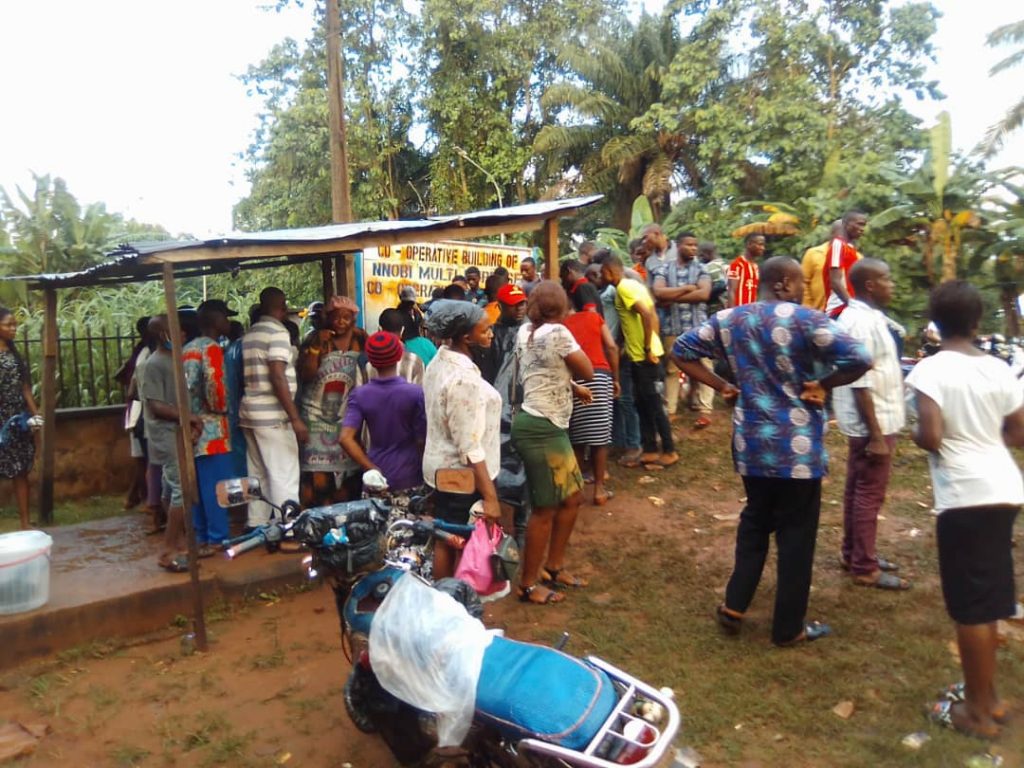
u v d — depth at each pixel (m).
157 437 5.25
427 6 20.62
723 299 8.98
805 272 8.37
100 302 11.02
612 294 7.49
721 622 4.43
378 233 5.10
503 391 5.84
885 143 16.64
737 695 3.85
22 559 4.43
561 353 4.62
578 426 6.34
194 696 4.04
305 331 9.84
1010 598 3.37
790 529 4.18
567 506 4.98
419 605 2.95
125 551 5.59
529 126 22.80
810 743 3.49
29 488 7.18
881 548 5.52
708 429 8.52
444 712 2.77
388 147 21.31
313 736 3.70
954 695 3.63
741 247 12.91
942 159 10.32
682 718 3.67
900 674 3.98
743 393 4.14
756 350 4.05
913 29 18.45
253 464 5.59
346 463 5.64
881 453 4.69
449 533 3.41
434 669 2.80
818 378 4.09
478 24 21.03
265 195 21.56
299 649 4.49
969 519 3.33
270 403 5.46
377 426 4.48
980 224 10.28
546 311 4.67
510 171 21.16
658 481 7.12
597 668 2.91
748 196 17.58
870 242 10.70
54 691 4.11
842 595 4.84
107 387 8.43
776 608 4.24
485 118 21.39
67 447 8.00
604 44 20.67
